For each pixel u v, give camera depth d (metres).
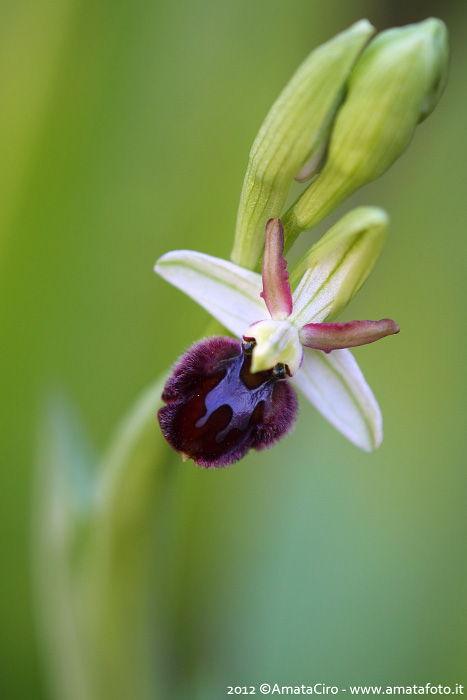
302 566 0.24
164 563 0.22
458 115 0.25
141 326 0.25
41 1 0.25
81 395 0.25
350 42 0.19
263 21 0.25
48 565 0.22
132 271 0.25
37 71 0.25
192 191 0.25
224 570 0.25
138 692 0.23
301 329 0.20
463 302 0.25
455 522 0.24
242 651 0.24
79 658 0.22
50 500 0.22
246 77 0.25
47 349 0.25
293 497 0.25
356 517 0.24
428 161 0.25
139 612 0.22
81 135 0.25
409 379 0.25
